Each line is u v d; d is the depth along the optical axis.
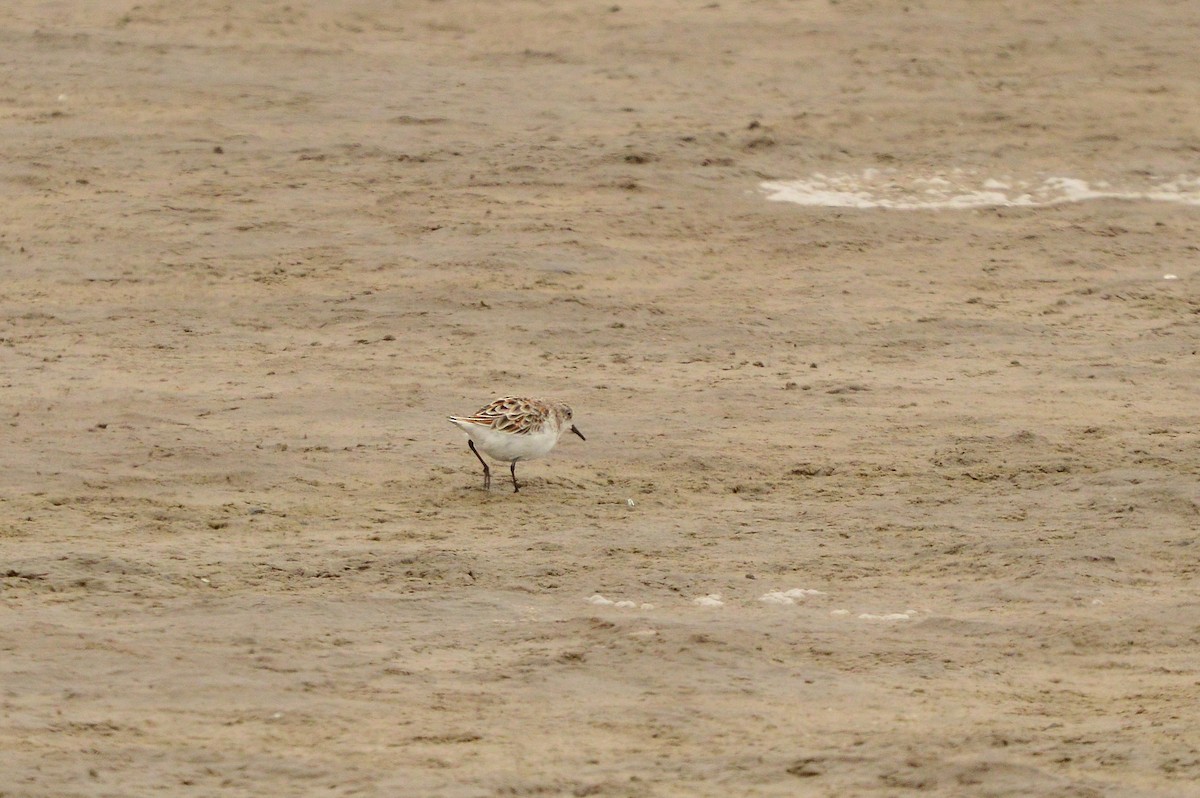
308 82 33.72
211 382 19.53
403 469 16.28
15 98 31.88
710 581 12.91
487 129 31.11
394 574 12.84
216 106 31.92
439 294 23.33
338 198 27.30
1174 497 15.42
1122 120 33.59
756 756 9.34
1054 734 9.76
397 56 36.09
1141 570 13.48
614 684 10.56
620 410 18.75
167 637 11.23
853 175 29.98
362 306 22.84
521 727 9.77
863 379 20.44
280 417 18.14
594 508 15.09
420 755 9.28
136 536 13.80
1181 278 25.59
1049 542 14.12
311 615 11.82
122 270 24.06
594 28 38.62
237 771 8.98
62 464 16.05
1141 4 41.56
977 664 11.12
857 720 9.97
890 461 16.94
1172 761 9.32
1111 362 21.47
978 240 27.11
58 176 27.77
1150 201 29.44
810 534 14.34
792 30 38.66
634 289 24.05
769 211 27.80
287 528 14.20
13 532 13.81
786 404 19.16
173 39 35.94
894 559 13.68
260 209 26.66
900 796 8.86
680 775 9.09
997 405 19.31
